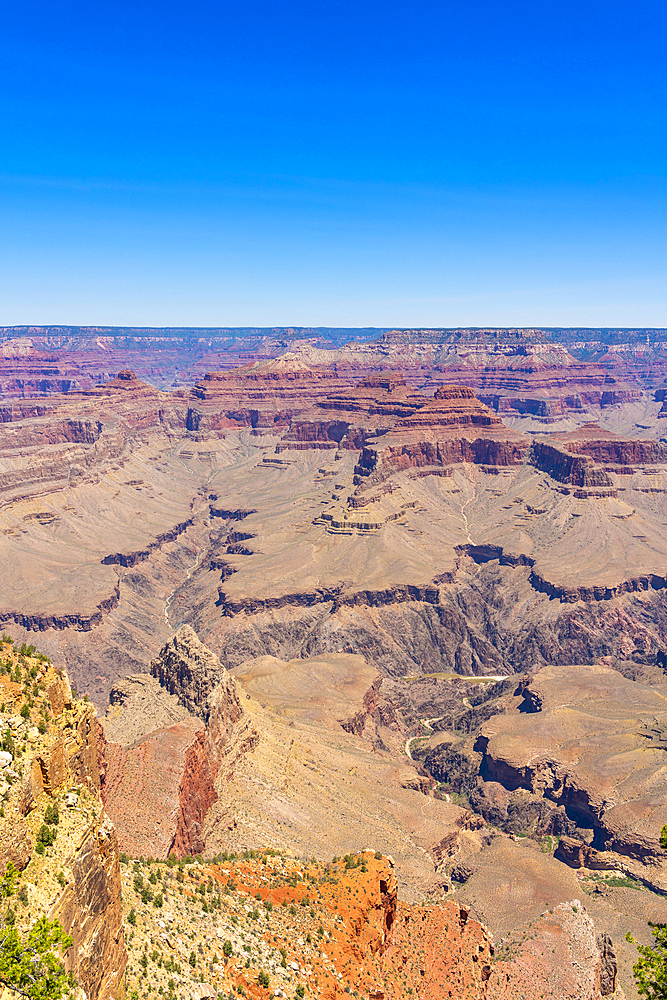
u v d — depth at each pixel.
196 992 44.31
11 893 29.27
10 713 35.47
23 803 31.84
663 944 46.66
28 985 26.81
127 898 50.47
